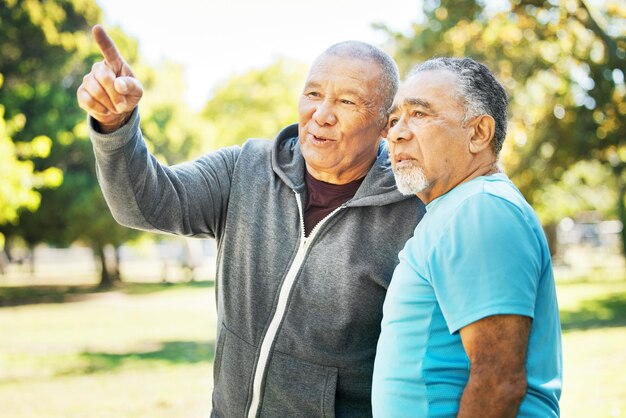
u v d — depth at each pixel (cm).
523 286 175
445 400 187
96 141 216
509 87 1338
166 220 241
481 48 1335
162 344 1167
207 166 260
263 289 247
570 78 1348
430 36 1311
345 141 245
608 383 711
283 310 243
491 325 174
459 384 187
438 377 188
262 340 244
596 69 1285
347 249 242
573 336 1061
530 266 178
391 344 196
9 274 3584
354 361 241
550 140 1364
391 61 256
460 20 1305
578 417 588
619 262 3191
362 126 246
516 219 181
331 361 239
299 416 242
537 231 187
